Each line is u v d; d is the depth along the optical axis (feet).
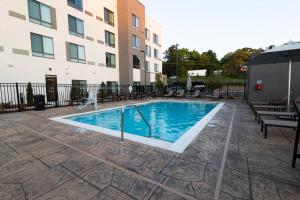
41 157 10.79
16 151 11.85
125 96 58.23
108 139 14.35
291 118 19.31
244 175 8.29
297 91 31.94
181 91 65.67
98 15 61.21
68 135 15.65
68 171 8.95
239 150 11.55
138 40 77.66
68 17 50.42
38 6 42.22
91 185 7.64
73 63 52.16
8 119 23.66
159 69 106.11
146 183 7.75
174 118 30.32
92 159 10.39
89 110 32.63
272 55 18.78
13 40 37.55
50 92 45.55
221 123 19.86
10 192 7.18
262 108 28.99
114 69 69.77
